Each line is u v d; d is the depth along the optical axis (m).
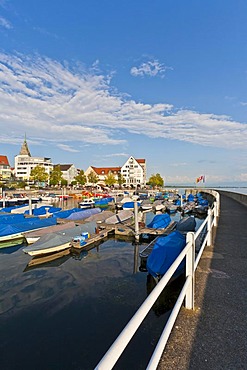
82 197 53.97
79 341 6.65
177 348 2.90
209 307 3.93
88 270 12.23
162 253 9.27
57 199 49.31
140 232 18.08
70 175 113.88
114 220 22.25
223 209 19.86
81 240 15.22
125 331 1.62
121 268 12.48
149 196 57.94
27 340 6.72
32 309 8.40
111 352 1.43
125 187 99.44
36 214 28.14
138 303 8.70
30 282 10.79
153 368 1.95
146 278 11.04
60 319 7.75
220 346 2.95
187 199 47.97
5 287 10.26
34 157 109.44
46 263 13.31
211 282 4.99
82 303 8.77
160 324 6.63
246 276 5.34
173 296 8.28
